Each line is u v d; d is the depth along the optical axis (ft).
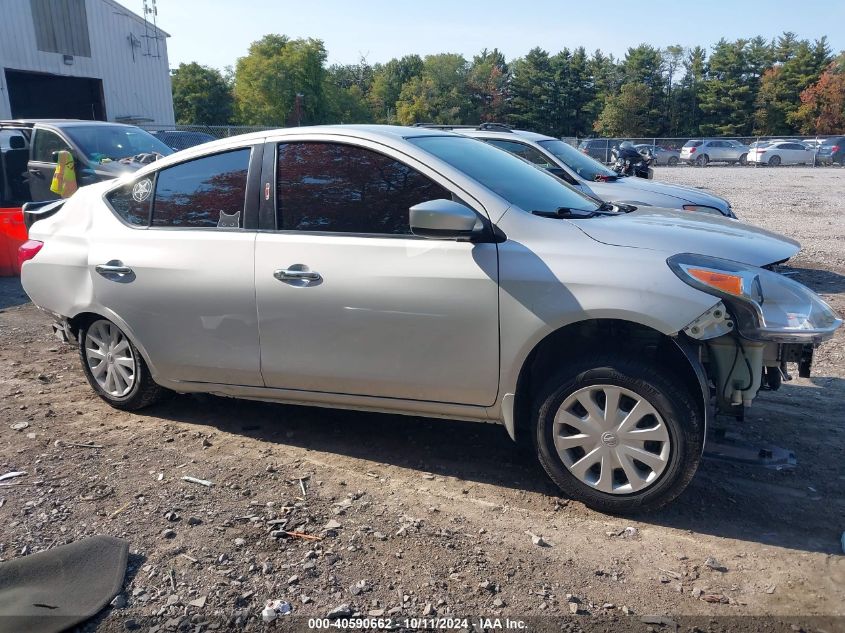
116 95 97.60
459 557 10.64
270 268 13.38
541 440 12.01
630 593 9.84
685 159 141.38
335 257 12.91
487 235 12.02
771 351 11.81
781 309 11.09
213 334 14.17
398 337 12.57
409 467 13.60
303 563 10.48
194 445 14.57
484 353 12.09
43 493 12.54
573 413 11.85
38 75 88.84
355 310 12.76
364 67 409.69
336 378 13.30
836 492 12.44
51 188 31.04
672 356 11.98
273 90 262.26
